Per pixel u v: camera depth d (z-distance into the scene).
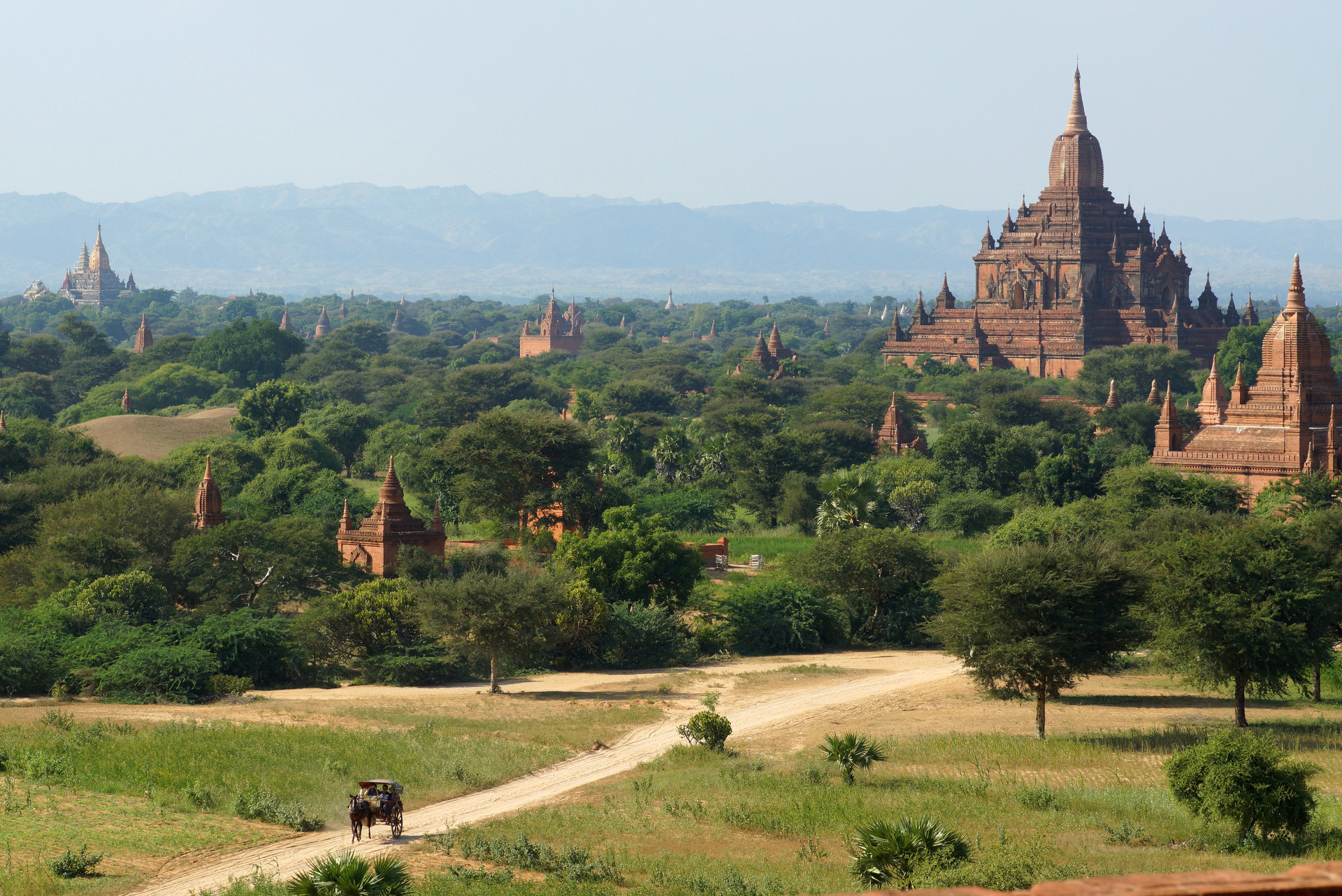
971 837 80.94
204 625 148.25
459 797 97.38
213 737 109.12
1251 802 80.56
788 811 89.06
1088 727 119.50
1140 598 117.56
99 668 139.12
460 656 150.50
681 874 74.00
